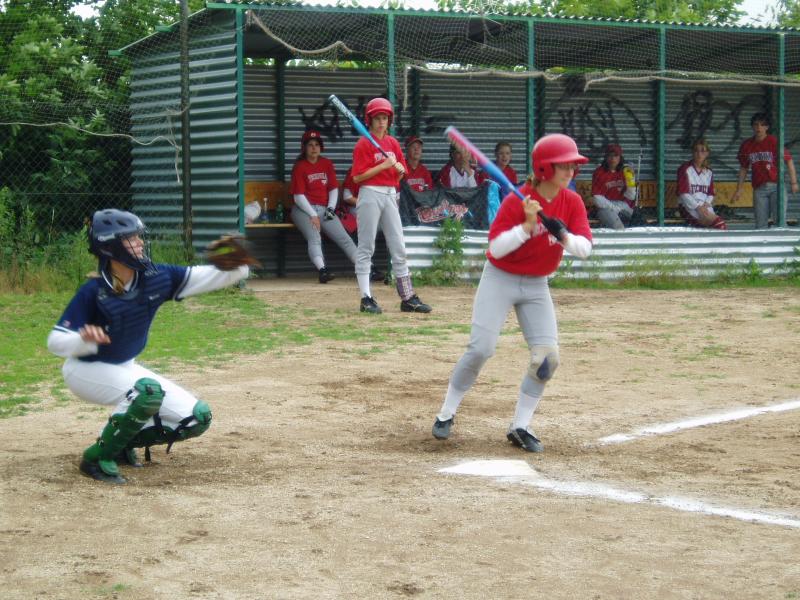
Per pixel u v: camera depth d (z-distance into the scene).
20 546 4.86
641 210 19.22
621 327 12.09
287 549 4.85
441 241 15.91
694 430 7.44
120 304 5.77
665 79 17.53
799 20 24.42
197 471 6.23
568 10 23.25
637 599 4.29
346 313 12.85
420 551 4.84
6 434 7.09
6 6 17.41
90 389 5.94
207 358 9.98
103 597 4.27
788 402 8.35
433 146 18.59
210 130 15.24
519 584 4.44
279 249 17.33
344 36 16.66
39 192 16.75
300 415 7.81
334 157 17.95
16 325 11.73
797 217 21.19
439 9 15.88
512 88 18.95
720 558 4.76
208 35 15.12
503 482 6.07
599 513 5.44
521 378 9.27
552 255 6.68
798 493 5.86
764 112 20.80
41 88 16.53
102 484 5.89
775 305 13.98
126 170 17.36
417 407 8.15
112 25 18.05
